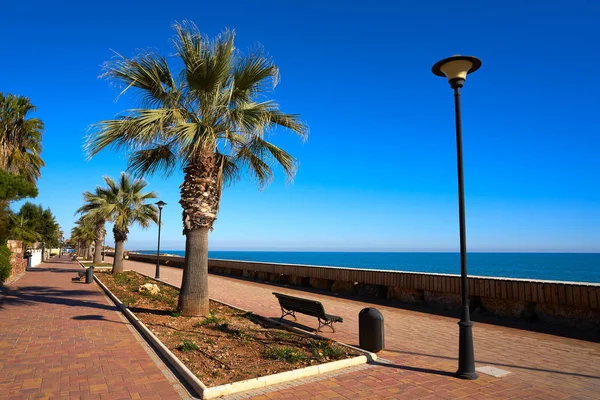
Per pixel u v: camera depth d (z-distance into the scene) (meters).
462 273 5.00
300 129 9.27
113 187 22.69
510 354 5.95
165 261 38.72
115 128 7.82
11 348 6.14
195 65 7.89
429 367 5.25
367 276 12.98
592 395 4.26
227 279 20.67
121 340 6.71
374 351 5.96
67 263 40.72
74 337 6.90
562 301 7.69
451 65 5.09
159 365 5.30
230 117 8.24
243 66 8.53
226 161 10.02
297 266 16.91
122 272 22.80
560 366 5.31
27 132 25.16
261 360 5.44
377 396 4.21
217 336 6.88
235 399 4.11
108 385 4.52
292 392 4.32
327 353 5.71
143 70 8.09
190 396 4.21
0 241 17.00
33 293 13.62
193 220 8.61
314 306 7.24
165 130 8.06
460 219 5.04
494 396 4.23
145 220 22.75
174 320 8.13
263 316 8.99
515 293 8.57
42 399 4.09
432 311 10.10
